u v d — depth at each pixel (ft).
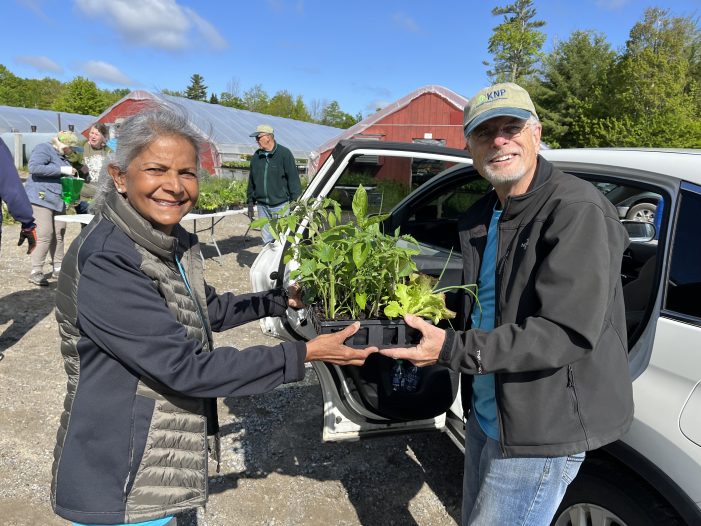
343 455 9.97
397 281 5.54
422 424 8.23
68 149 18.94
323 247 5.45
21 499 8.36
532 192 4.59
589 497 5.57
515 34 127.54
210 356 4.23
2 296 18.38
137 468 4.20
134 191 4.25
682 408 4.88
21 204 12.95
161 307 4.13
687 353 4.98
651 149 6.70
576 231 4.09
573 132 102.42
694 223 5.37
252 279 10.35
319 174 9.55
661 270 5.48
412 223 11.02
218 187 28.89
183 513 8.20
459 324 6.05
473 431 5.71
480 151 4.91
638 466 5.08
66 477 4.19
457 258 9.29
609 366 4.37
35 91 272.31
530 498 4.68
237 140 69.10
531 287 4.44
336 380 8.12
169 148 4.19
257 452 10.00
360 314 5.62
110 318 3.97
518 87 4.79
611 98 92.73
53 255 20.56
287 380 4.48
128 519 4.18
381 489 9.00
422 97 59.21
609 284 4.06
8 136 71.61
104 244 4.11
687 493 4.70
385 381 7.43
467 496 5.75
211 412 5.12
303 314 8.43
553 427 4.32
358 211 6.07
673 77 87.97
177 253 4.90
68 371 4.41
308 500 8.65
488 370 4.23
